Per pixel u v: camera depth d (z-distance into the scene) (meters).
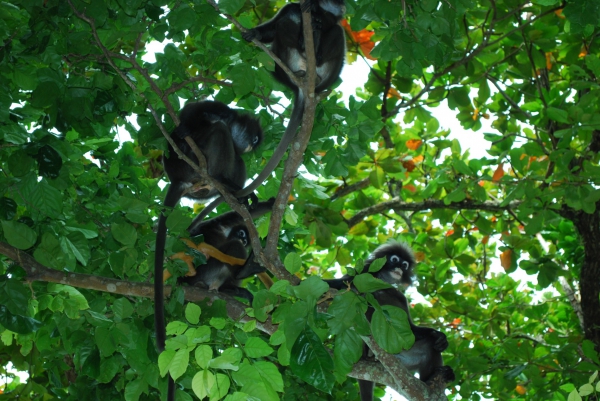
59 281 3.96
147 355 3.93
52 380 5.20
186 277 5.15
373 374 4.42
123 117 4.58
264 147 5.26
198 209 7.27
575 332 8.07
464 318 8.25
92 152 5.34
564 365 6.66
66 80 4.18
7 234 3.50
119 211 4.23
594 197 6.18
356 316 2.80
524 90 7.68
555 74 8.30
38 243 4.04
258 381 2.86
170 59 4.50
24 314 3.49
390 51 4.11
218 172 5.09
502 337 7.67
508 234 8.07
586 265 7.54
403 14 3.86
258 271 5.21
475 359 6.92
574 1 4.09
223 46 4.49
